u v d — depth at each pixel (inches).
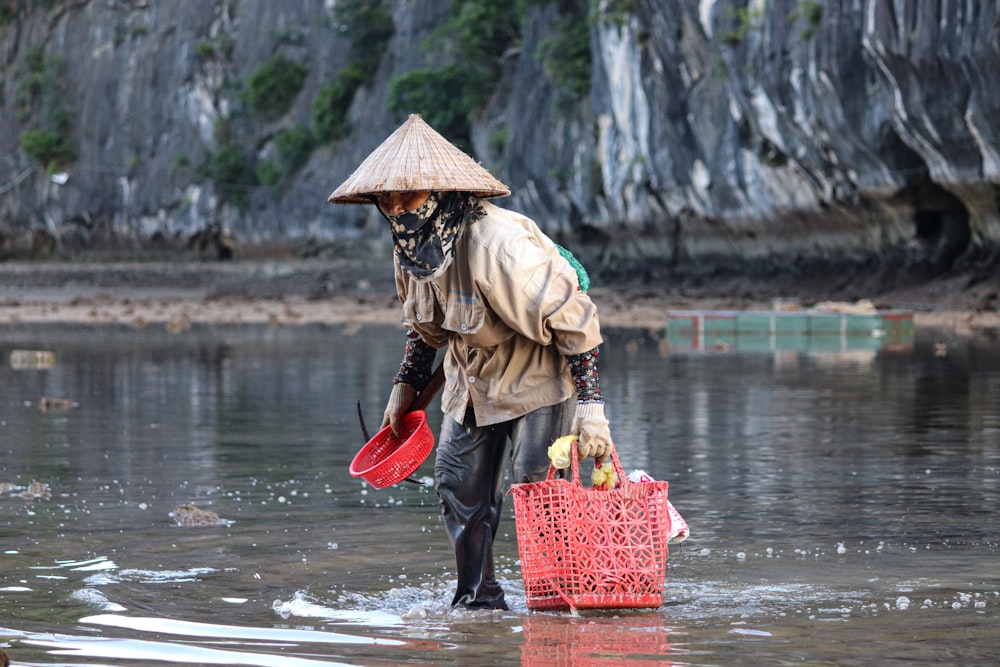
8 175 5255.9
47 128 5132.9
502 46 3727.9
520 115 3368.6
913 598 263.7
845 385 829.2
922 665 211.0
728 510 378.0
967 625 239.5
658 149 2795.3
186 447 553.9
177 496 415.5
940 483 424.2
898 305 2094.0
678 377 915.4
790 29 2281.0
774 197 2527.1
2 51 5467.5
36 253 5162.4
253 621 250.5
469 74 3683.6
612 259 3211.1
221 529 354.9
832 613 251.9
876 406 692.7
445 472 271.0
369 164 255.1
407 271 259.6
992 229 2092.8
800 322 1457.9
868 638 230.5
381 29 4151.1
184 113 4667.8
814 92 2223.2
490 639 234.5
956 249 2240.4
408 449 284.4
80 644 229.6
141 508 391.5
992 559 302.8
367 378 963.3
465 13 3629.4
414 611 254.5
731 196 2637.8
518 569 307.9
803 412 666.8
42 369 1082.7
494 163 3560.5
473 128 3705.7
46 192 5064.0
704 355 1172.5
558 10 3262.8
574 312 257.3
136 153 4822.8
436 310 267.1
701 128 2659.9
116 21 5029.5
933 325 1691.7
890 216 2292.1
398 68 3991.1
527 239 256.4
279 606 263.6
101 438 590.2
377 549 326.0
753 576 289.1
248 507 392.8
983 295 2003.0
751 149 2532.0
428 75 3722.9
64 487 437.4
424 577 293.9
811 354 1169.4
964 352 1155.9
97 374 1024.2
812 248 2559.1
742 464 476.7
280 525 360.8
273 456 521.3
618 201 2997.0
